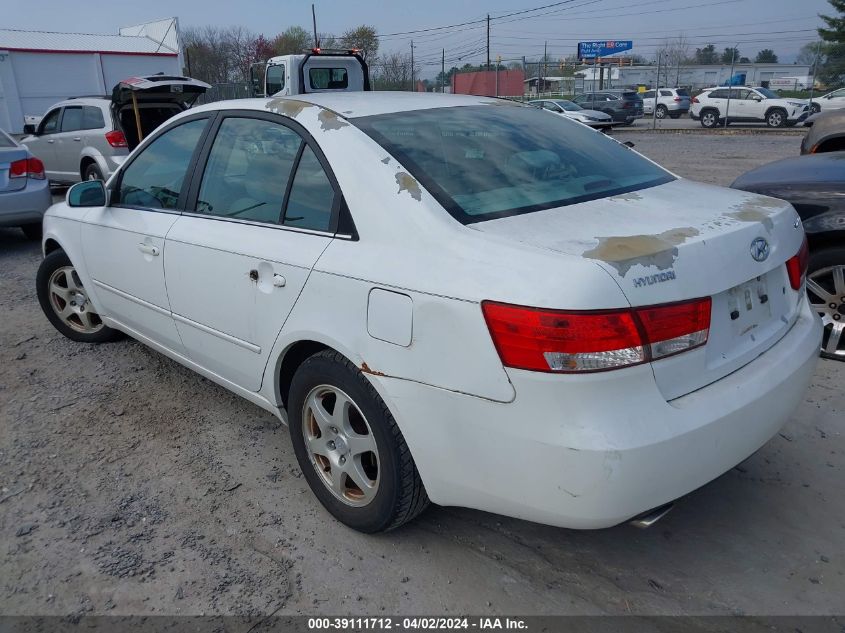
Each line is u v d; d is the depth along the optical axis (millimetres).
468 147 2787
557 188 2662
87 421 3723
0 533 2826
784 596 2432
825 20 37344
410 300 2240
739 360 2328
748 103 25391
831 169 4199
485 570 2586
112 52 32844
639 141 20141
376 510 2596
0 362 4520
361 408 2510
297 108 2947
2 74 29547
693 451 2078
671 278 2059
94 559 2670
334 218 2596
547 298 1966
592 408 1977
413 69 30359
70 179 11289
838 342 4141
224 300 3051
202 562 2646
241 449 3436
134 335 4105
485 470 2180
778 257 2465
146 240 3516
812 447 3318
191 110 3559
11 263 7375
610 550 2684
